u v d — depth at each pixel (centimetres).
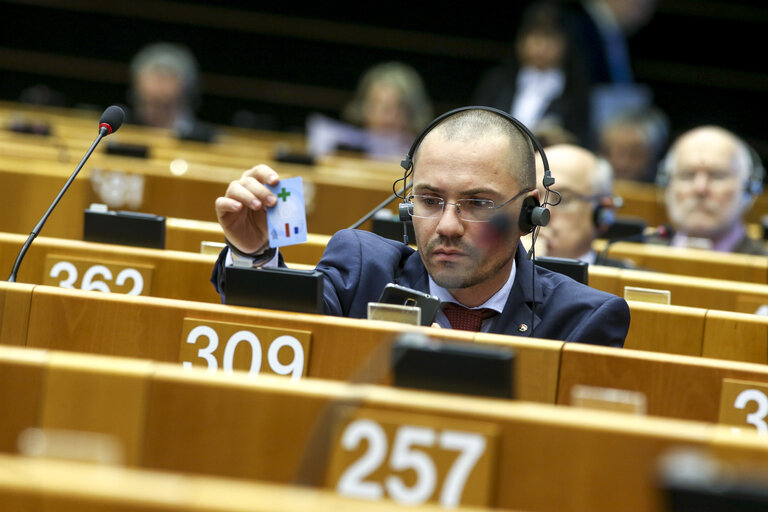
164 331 441
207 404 330
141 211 993
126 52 2484
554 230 778
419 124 1764
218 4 2480
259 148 1630
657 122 1764
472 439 307
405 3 2472
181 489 244
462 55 2473
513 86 1677
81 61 2481
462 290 502
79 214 962
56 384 334
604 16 2009
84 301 444
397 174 1361
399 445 309
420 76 2489
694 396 415
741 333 556
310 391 326
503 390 335
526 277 514
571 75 1639
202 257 577
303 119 2511
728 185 976
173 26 2483
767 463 292
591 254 805
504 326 501
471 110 503
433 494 307
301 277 442
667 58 2423
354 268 519
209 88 2497
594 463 302
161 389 332
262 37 2491
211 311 438
